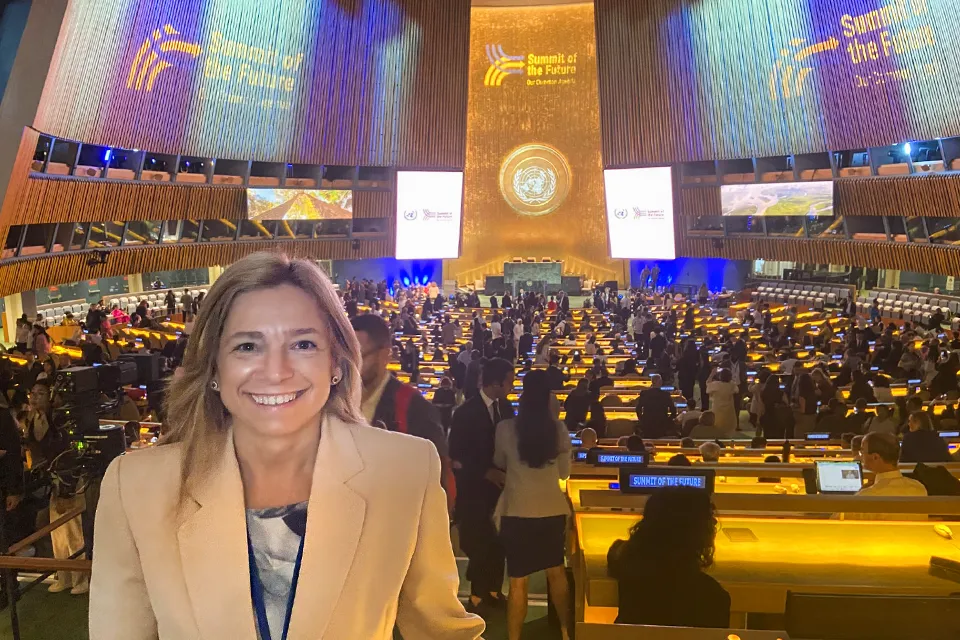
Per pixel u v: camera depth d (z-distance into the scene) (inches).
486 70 1235.2
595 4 954.1
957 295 919.7
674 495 111.2
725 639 72.6
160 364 409.4
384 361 135.1
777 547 132.8
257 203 909.2
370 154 992.9
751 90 871.7
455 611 53.3
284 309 46.2
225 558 44.6
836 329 757.3
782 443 266.4
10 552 136.7
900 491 157.2
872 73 735.7
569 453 150.7
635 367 519.8
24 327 568.4
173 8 687.1
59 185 591.8
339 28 918.4
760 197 889.5
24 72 478.3
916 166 722.2
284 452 47.3
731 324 793.6
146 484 45.6
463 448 166.9
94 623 45.9
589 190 1252.5
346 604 45.6
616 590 124.5
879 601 100.4
